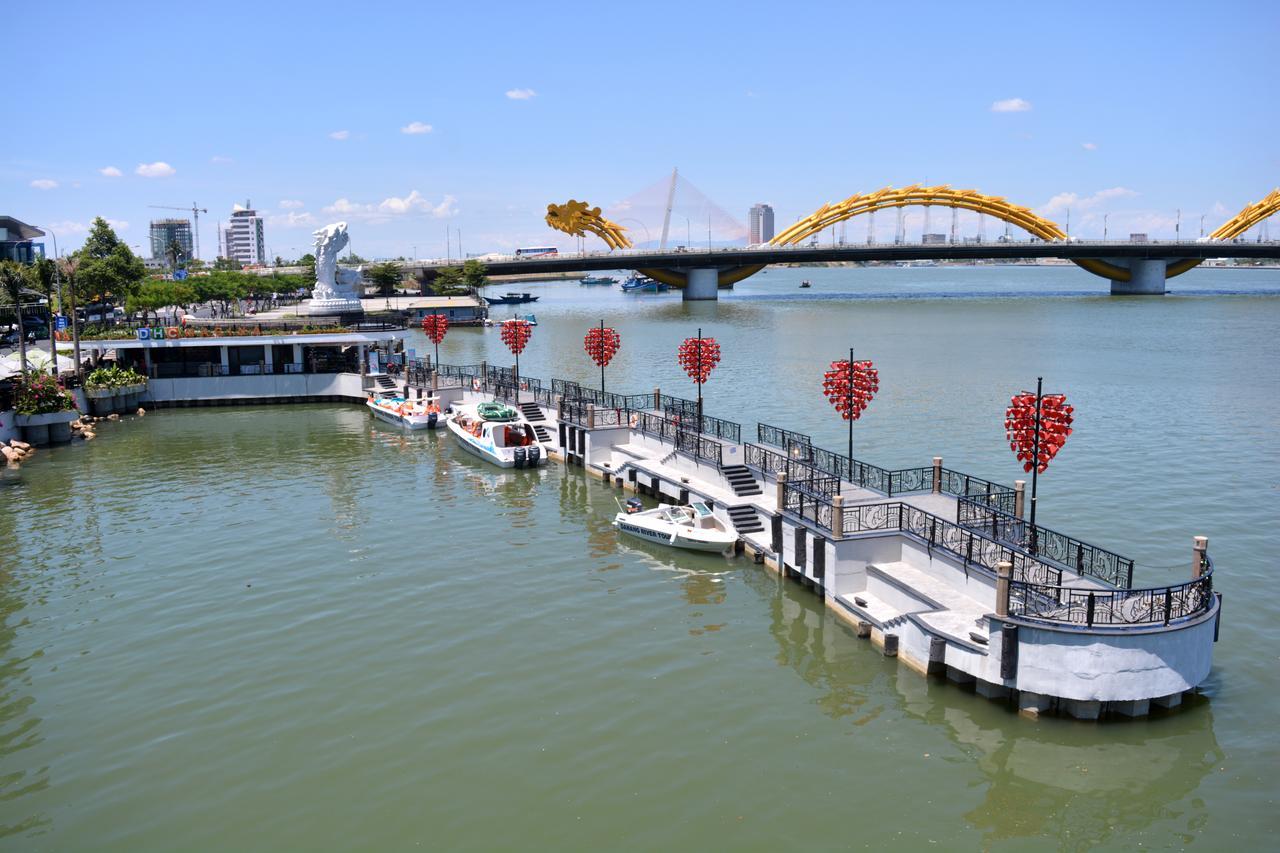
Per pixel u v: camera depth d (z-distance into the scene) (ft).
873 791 78.23
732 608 116.06
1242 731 85.92
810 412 243.60
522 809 76.43
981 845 71.56
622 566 131.54
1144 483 167.32
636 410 190.29
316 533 148.15
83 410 256.73
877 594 110.42
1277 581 120.37
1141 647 84.74
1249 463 180.96
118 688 97.81
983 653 90.12
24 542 146.10
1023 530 107.86
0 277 245.24
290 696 95.25
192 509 163.63
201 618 115.03
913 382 289.94
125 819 76.38
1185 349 370.73
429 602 118.93
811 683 96.37
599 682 97.19
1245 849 70.79
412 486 177.99
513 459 190.39
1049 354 358.64
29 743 87.71
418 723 89.71
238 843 73.10
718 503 140.67
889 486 127.65
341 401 285.64
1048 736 85.51
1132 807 75.72
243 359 289.94
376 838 73.31
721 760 82.79
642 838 72.69
